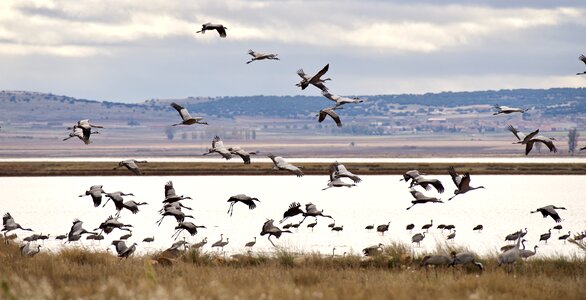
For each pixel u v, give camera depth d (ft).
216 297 66.03
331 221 237.45
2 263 94.63
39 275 83.87
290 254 114.52
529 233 199.93
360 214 265.34
